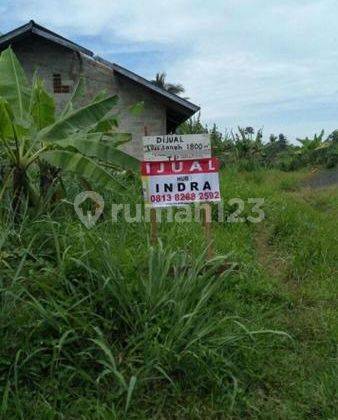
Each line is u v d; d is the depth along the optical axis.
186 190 6.09
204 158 6.08
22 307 4.27
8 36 14.72
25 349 4.00
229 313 5.16
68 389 3.90
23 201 6.15
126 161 6.53
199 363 4.11
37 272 4.77
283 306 5.60
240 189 11.37
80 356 4.08
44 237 5.37
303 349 4.83
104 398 3.89
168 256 4.89
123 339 4.38
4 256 4.88
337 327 5.20
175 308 4.45
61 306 4.31
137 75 15.13
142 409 3.86
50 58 15.41
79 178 7.44
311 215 10.20
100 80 15.53
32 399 3.78
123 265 4.90
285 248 7.80
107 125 7.66
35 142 6.24
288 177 21.20
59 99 15.41
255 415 3.91
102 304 4.53
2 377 3.86
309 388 4.21
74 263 4.82
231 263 5.99
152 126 15.75
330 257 7.32
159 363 4.07
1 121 6.04
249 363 4.38
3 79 6.95
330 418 3.88
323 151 28.58
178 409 3.91
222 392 4.05
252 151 28.27
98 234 5.52
